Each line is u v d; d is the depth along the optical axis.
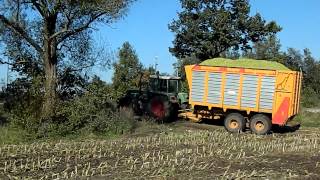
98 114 21.58
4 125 20.23
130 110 24.95
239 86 24.22
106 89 22.28
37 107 20.30
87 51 24.95
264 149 18.03
